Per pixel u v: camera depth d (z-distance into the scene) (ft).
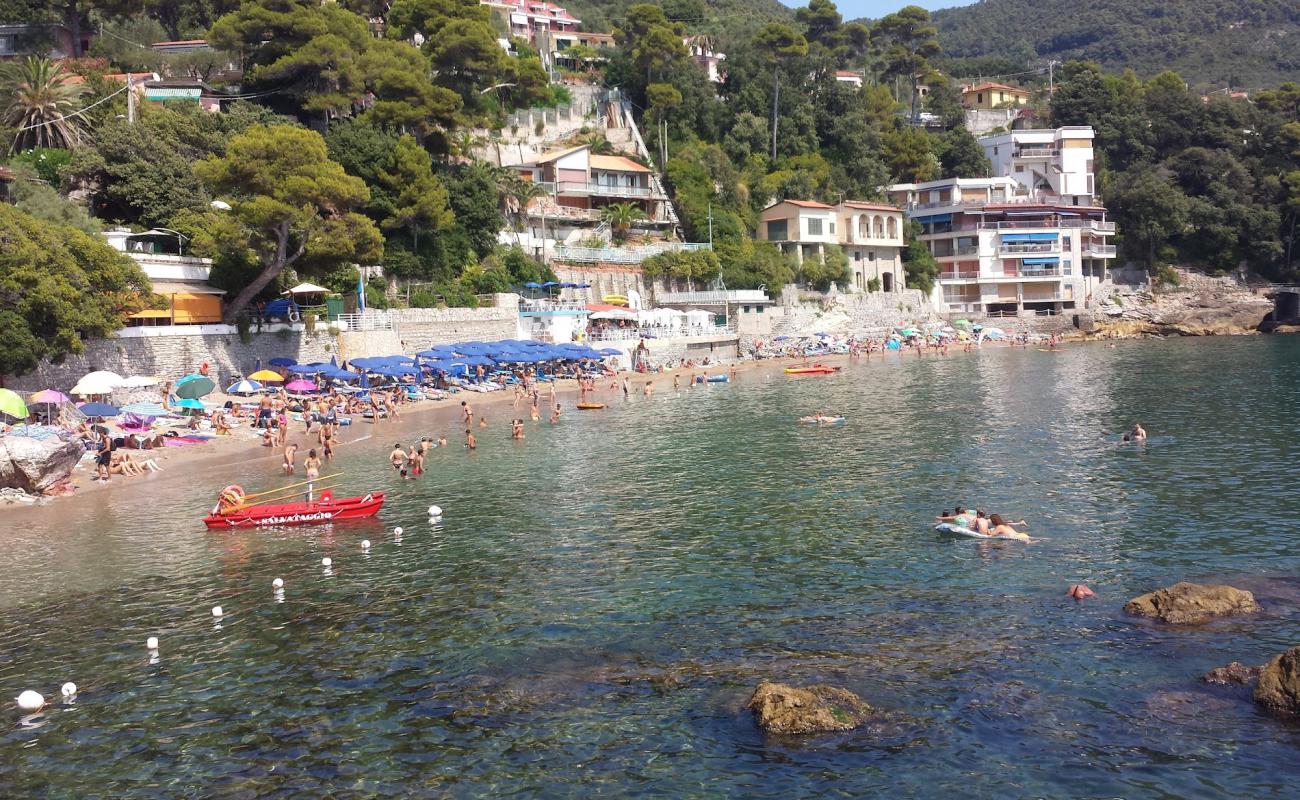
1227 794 51.44
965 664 67.62
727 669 68.49
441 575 93.91
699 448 162.71
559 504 123.34
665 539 103.91
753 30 589.73
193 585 93.40
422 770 56.59
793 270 392.68
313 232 212.43
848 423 185.26
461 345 260.42
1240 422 166.71
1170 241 469.98
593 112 425.69
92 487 140.46
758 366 322.55
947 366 301.02
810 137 469.98
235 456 164.14
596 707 63.62
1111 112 517.96
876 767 55.01
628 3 634.02
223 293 214.07
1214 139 494.18
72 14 309.22
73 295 161.27
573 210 366.22
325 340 234.17
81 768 58.29
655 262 360.07
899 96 601.62
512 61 358.64
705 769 55.62
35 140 239.30
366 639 77.25
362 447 173.17
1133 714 59.77
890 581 86.58
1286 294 406.41
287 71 286.46
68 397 160.86
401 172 275.18
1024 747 56.54
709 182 414.00
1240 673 63.36
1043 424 174.40
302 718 63.67
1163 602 75.41
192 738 61.46
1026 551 94.38
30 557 104.53
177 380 197.57
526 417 210.18
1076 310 436.76
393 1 369.91
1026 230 438.81
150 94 285.64
